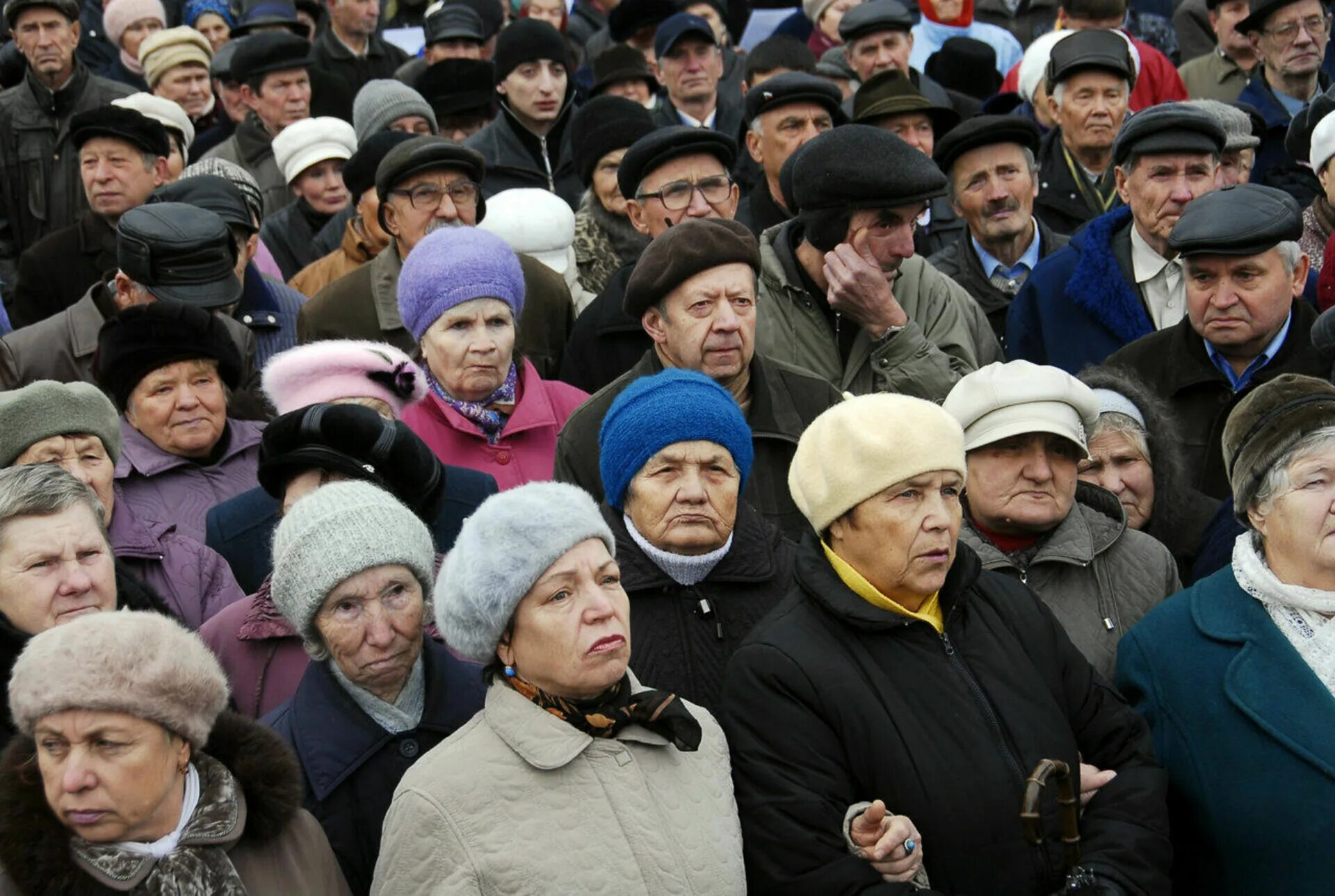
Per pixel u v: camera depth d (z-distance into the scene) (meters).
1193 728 13.05
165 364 16.45
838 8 37.06
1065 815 11.76
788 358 18.34
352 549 12.10
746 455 13.54
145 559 14.86
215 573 15.09
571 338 19.95
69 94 29.16
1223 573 13.59
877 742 11.88
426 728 12.41
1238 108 25.42
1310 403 13.09
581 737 11.12
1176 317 20.33
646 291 15.98
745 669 12.23
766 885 11.62
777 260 18.62
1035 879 11.77
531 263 21.62
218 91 33.09
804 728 11.91
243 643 13.57
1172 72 30.33
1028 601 13.02
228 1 39.88
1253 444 13.23
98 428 14.79
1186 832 13.09
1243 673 12.91
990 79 32.34
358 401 15.66
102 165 23.64
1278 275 17.84
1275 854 12.54
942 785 11.78
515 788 10.91
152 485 16.50
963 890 11.68
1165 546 15.98
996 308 22.77
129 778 10.15
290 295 22.95
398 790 11.10
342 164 27.17
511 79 28.45
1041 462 14.23
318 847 11.20
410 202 20.61
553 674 11.13
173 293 19.16
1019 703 12.25
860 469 12.23
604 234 23.86
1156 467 16.33
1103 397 16.41
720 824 11.40
